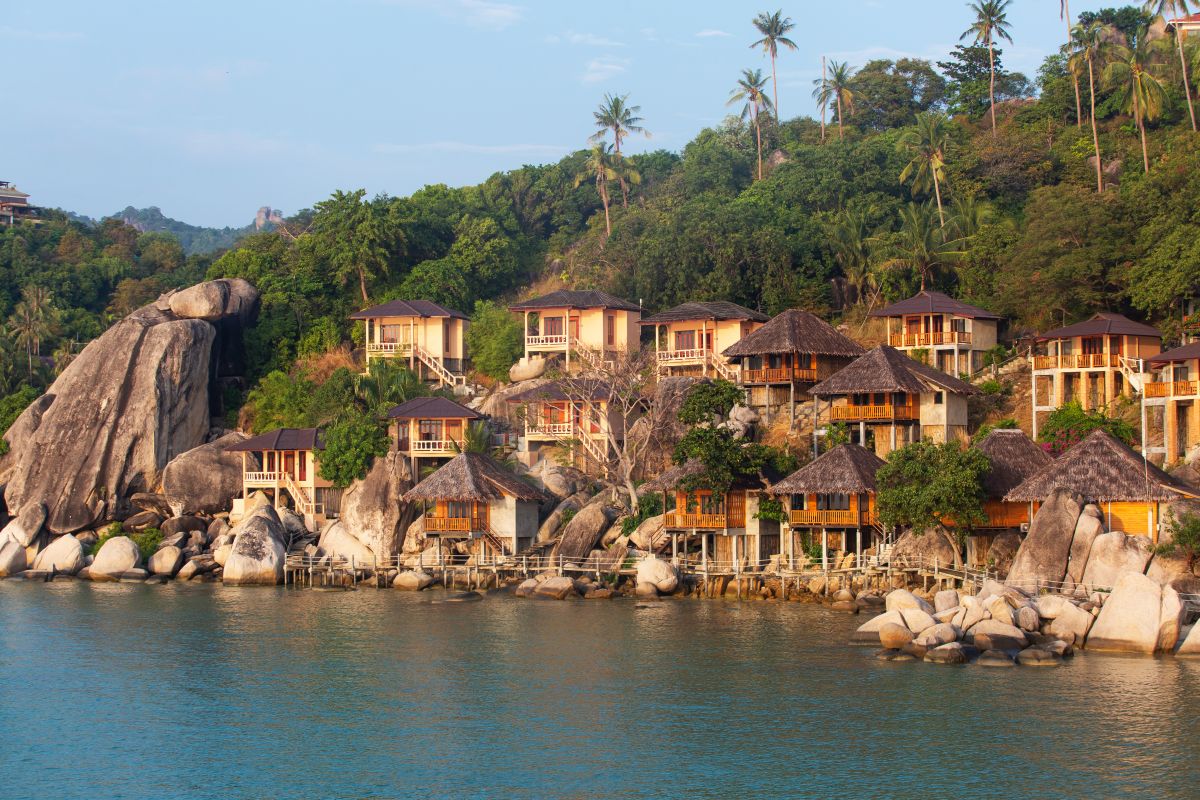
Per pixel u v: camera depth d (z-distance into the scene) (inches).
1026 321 3449.8
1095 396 3053.6
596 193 5241.1
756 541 2871.6
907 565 2677.2
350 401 3735.2
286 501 3558.1
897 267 3700.8
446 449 3464.6
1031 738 1643.7
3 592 3070.9
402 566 3154.5
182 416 3811.5
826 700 1855.3
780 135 5315.0
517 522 3122.5
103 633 2472.9
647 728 1742.1
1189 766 1529.3
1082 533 2319.1
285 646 2327.8
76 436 3666.3
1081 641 2150.6
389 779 1555.1
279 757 1649.9
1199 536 2190.0
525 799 1477.6
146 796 1520.7
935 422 3041.3
